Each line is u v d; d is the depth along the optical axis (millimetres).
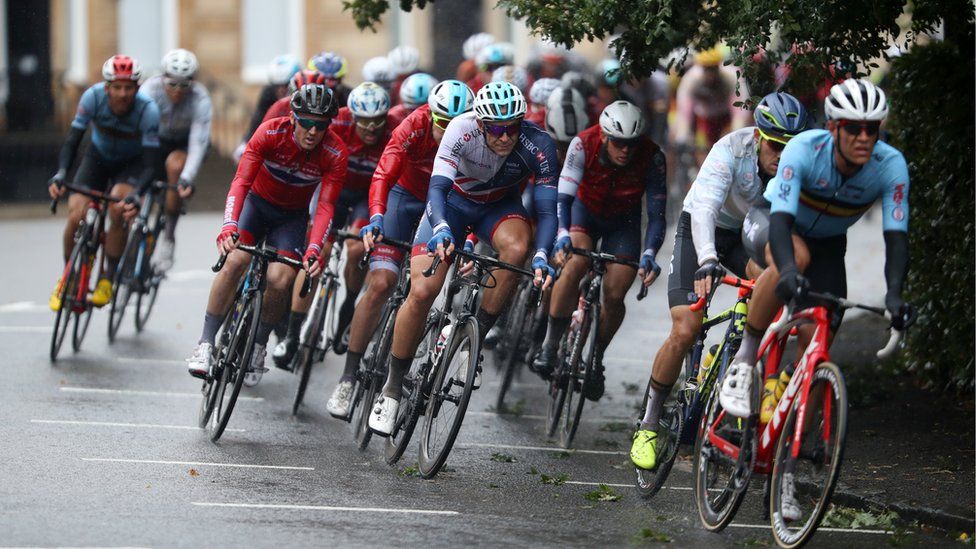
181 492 18750
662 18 21500
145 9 78938
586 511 18891
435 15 79438
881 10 21141
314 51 78875
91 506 17641
